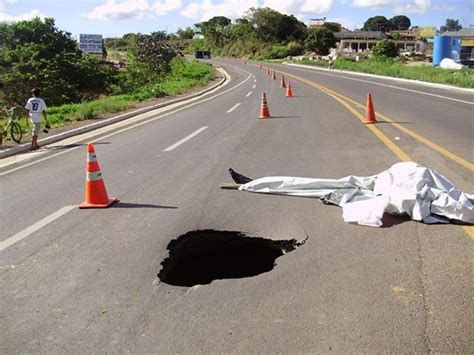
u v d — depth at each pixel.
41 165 10.09
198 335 3.43
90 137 13.72
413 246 4.77
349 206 5.79
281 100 21.36
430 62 65.44
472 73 30.81
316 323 3.51
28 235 5.64
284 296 3.93
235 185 7.23
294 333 3.40
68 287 4.27
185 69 49.84
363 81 33.66
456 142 9.98
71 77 39.09
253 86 32.78
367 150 9.51
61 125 16.09
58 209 6.62
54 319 3.75
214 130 13.36
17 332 3.60
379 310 3.65
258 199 6.59
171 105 22.36
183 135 12.77
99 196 6.60
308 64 72.19
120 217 6.12
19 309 3.94
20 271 4.66
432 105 17.39
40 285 4.34
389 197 5.56
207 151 10.30
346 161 8.63
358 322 3.50
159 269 4.58
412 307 3.66
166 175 8.27
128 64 50.00
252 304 3.83
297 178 6.89
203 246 5.57
